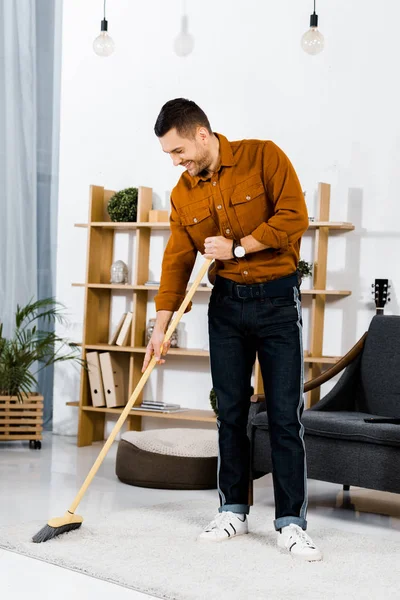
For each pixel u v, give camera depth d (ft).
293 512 9.69
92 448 17.66
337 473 11.71
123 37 18.97
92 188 18.13
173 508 11.91
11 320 20.27
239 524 10.32
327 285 16.60
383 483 11.25
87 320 18.13
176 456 13.70
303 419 12.07
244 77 17.56
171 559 9.19
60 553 9.19
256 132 17.43
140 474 13.71
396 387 13.16
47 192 20.98
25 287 20.48
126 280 18.26
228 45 17.75
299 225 9.47
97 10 19.30
